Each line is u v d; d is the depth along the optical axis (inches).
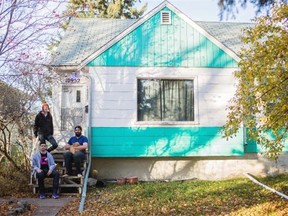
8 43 305.4
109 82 525.7
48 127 477.7
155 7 536.4
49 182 447.8
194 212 351.9
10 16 298.7
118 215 339.6
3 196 413.7
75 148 461.7
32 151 500.4
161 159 539.8
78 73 540.4
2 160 526.9
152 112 527.8
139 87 531.5
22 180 463.8
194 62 538.6
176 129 526.3
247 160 554.3
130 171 534.0
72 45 593.3
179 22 542.9
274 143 362.6
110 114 521.0
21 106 512.4
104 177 529.7
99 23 690.2
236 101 384.8
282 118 334.0
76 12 427.8
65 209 359.9
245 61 352.5
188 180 529.7
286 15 330.3
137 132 521.3
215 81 539.5
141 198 406.0
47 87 588.1
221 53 544.7
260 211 353.1
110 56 528.7
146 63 531.8
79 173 450.0
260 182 494.0
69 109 572.4
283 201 386.9
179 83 537.0
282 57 323.3
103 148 515.8
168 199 400.8
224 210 359.6
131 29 532.4
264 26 336.5
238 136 536.1
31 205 367.6
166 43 537.3
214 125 532.7
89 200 399.5
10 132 523.2
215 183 494.3
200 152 526.9
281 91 330.6
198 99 533.6
